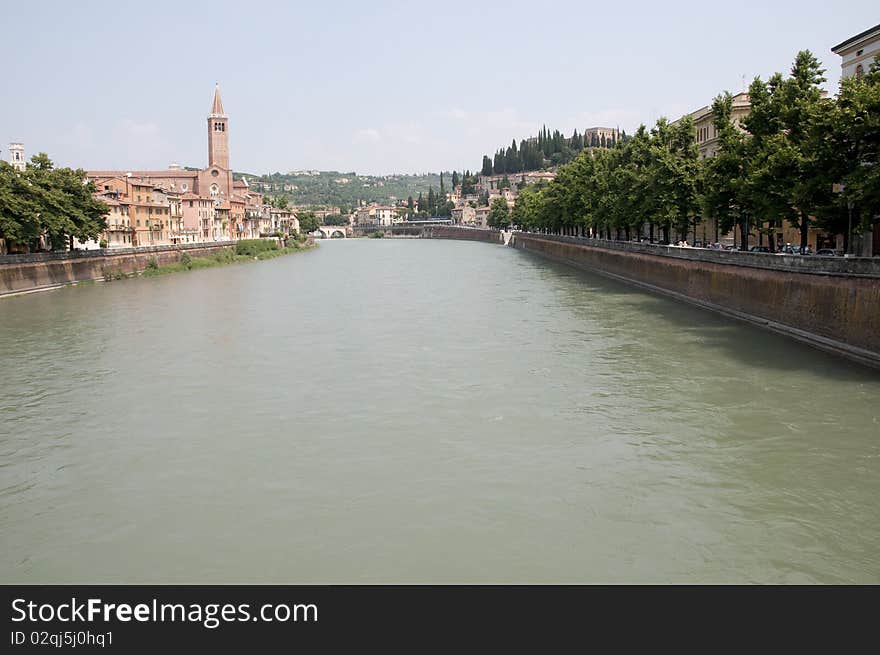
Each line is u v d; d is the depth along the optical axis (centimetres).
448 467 2527
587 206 10938
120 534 2088
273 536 2055
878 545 1936
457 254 17125
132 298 7581
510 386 3578
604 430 2875
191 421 3105
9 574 1889
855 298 3928
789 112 4959
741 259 5491
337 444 2784
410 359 4253
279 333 5250
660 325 5288
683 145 7612
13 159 16225
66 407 3325
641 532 2033
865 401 3144
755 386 3438
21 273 7894
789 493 2252
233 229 19062
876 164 3972
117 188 12631
